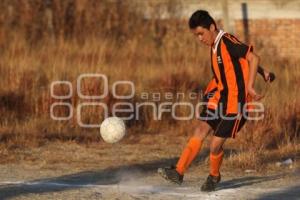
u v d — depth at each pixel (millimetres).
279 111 36312
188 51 54656
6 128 35562
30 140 33719
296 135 34906
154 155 31844
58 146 33188
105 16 60594
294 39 62594
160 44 59844
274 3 62938
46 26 59625
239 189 24359
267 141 33750
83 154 31609
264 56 58406
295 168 28766
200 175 27297
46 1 60500
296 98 38000
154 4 62688
